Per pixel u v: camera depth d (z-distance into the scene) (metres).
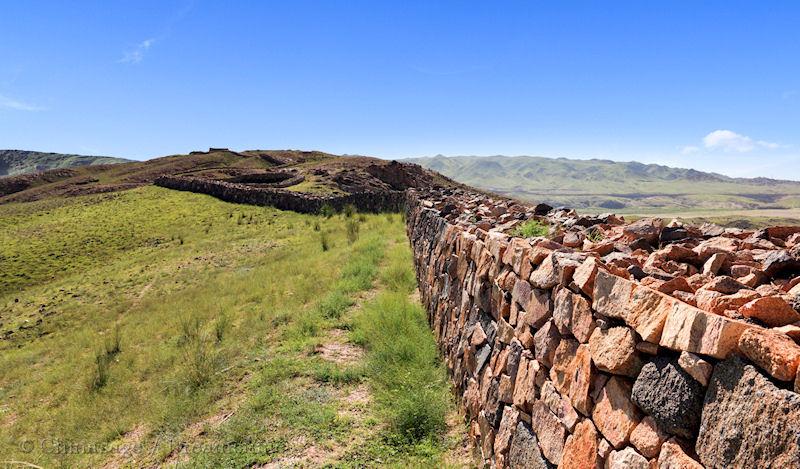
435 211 10.45
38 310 17.14
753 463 1.55
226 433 5.38
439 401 5.50
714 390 1.78
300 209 32.34
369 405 5.74
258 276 15.31
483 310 5.01
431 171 71.88
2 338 14.65
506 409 3.92
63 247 27.52
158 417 6.25
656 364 2.15
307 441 5.04
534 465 3.21
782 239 4.08
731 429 1.66
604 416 2.48
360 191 44.84
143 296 16.84
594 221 5.71
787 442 1.44
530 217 6.88
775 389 1.53
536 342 3.49
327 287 11.68
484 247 5.17
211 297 13.91
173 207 36.56
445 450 4.79
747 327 1.71
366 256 14.34
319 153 103.81
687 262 3.43
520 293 3.93
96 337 12.64
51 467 5.61
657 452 2.05
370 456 4.73
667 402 2.01
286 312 9.87
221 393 6.61
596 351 2.62
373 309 8.98
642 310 2.28
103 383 8.53
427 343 7.24
